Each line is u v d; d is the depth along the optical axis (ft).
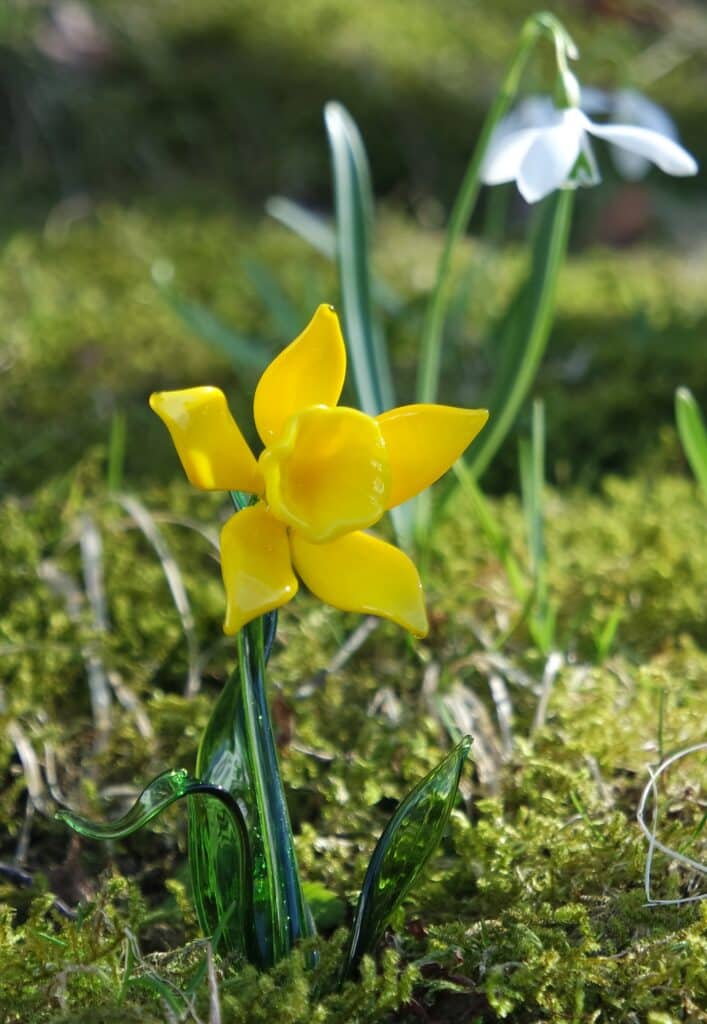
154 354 2.48
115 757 1.59
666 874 1.42
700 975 1.34
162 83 3.77
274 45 3.99
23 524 1.83
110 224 3.19
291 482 1.20
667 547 1.83
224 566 1.21
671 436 2.19
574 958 1.35
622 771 1.54
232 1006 1.29
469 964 1.37
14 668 1.66
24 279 2.77
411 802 1.31
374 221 3.52
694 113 4.26
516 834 1.44
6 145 3.59
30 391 2.31
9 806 1.54
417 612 1.22
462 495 1.93
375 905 1.32
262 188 3.68
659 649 1.71
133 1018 1.29
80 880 1.50
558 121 1.52
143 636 1.70
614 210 3.76
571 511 1.96
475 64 4.25
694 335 2.62
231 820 1.29
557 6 4.92
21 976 1.33
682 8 5.19
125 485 1.97
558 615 1.75
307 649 1.67
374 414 1.73
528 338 1.74
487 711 1.62
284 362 1.23
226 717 1.30
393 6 4.47
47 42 3.74
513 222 3.66
